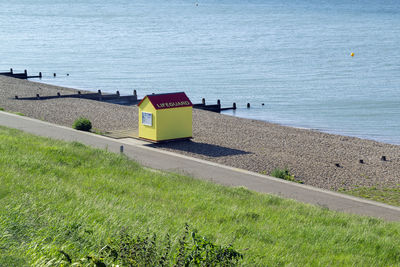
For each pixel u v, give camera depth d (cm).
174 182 1845
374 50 10119
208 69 7794
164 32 13538
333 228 1420
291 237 1295
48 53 9638
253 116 4859
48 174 1661
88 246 862
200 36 12606
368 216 1659
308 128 4347
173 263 791
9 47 10438
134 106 4622
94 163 2000
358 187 2319
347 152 3081
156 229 1077
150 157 2406
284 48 10406
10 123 3031
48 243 836
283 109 5194
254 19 18500
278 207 1636
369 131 4272
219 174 2162
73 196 1336
